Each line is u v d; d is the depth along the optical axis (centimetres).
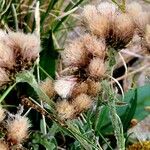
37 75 48
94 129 39
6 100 49
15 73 35
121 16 36
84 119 43
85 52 35
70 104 36
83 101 36
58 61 54
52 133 38
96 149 36
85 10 37
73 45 35
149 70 44
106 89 36
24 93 48
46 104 37
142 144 43
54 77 50
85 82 36
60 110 36
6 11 56
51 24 56
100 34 36
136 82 58
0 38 35
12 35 35
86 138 36
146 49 35
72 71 36
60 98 38
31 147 39
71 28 59
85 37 35
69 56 35
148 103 46
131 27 36
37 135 38
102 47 35
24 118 34
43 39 54
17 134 33
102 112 43
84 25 37
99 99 38
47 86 38
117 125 36
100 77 35
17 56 34
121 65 60
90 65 35
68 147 47
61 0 59
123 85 58
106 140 45
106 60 36
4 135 34
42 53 50
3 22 54
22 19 58
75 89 36
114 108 37
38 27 50
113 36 36
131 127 46
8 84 35
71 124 36
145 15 36
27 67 35
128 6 38
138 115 46
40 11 58
